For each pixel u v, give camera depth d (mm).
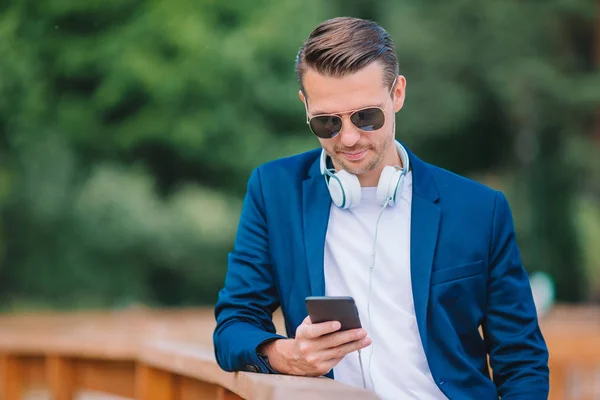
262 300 2648
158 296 17797
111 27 14430
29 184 16578
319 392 2086
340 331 2295
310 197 2643
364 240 2600
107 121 15227
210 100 15414
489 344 2664
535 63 17500
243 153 16062
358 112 2455
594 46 18484
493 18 17500
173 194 17359
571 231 19078
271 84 15898
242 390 2369
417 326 2545
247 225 2693
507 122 18906
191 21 14570
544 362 2586
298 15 15648
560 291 19172
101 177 16750
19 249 17109
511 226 2629
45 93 14539
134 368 4609
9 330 6453
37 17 14055
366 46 2457
